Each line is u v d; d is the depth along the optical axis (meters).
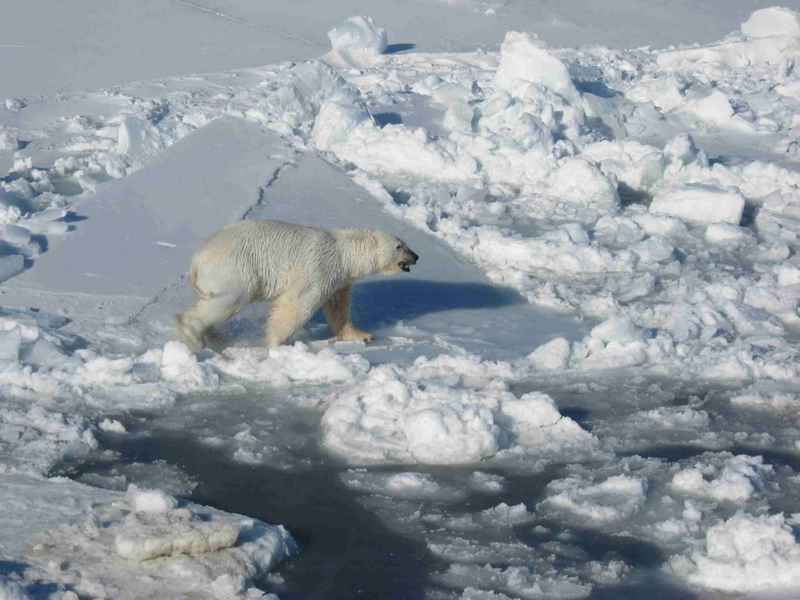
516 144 20.61
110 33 37.78
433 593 7.09
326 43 38.78
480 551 7.62
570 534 7.86
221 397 10.40
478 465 9.04
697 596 6.98
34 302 12.45
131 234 14.62
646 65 32.94
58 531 7.35
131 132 21.33
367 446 9.29
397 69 32.47
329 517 8.13
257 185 16.86
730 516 8.07
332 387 10.67
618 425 9.91
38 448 9.07
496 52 37.53
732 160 21.36
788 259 16.28
